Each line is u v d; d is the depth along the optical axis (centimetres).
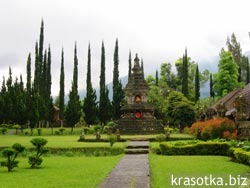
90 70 9338
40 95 8269
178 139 5100
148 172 2195
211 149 3612
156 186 1803
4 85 8762
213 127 4347
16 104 7006
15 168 2720
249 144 3253
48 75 9075
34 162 2767
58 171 2489
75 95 7219
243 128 4097
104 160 3234
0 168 2727
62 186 1850
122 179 1919
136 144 4353
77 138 5612
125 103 7706
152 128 6644
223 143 3578
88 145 4200
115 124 6675
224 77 8156
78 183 1930
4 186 1884
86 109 7331
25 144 4234
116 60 9444
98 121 7688
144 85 7131
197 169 2444
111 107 7462
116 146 4062
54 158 3509
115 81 9400
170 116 7869
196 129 5012
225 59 8231
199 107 7869
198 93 9444
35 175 2298
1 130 6769
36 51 8938
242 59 10562
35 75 8831
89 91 7431
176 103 7725
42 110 7281
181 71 11319
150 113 6962
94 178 2102
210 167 2553
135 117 6831
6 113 7238
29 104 6769
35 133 6862
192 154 3628
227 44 10694
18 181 2055
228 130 4253
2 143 4419
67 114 7006
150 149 4000
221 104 5569
